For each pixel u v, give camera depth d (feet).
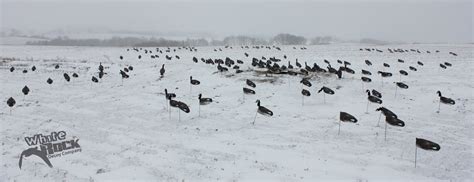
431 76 120.16
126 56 217.56
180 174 56.08
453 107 86.48
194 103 97.35
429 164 57.31
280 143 67.72
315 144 66.74
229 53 220.43
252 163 59.16
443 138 68.13
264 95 101.04
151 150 66.08
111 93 113.19
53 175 57.06
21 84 128.67
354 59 172.65
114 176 56.08
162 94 108.58
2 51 272.10
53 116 89.71
